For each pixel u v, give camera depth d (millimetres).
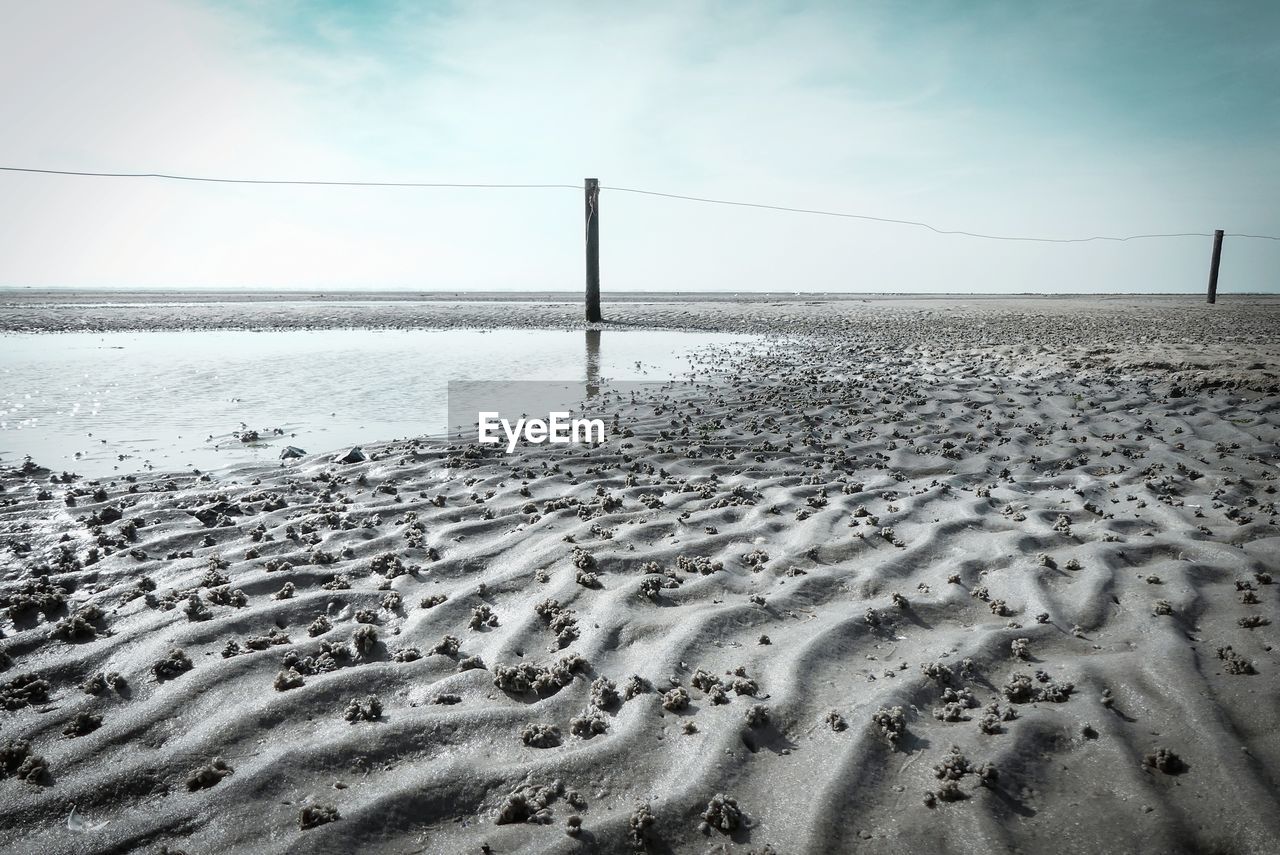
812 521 6789
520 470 8656
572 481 8250
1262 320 28438
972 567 5785
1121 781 3482
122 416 11812
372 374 15945
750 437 10117
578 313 35062
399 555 6168
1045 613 5004
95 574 5797
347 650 4723
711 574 5719
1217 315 32062
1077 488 7715
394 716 4035
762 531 6617
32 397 13227
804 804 3398
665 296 74250
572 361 18109
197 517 7004
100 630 4977
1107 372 14414
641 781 3584
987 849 3131
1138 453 9000
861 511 7020
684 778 3566
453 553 6285
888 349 19750
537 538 6520
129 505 7402
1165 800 3350
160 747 3816
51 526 6855
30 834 3266
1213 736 3701
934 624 5043
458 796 3492
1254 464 8422
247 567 5945
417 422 11344
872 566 5789
